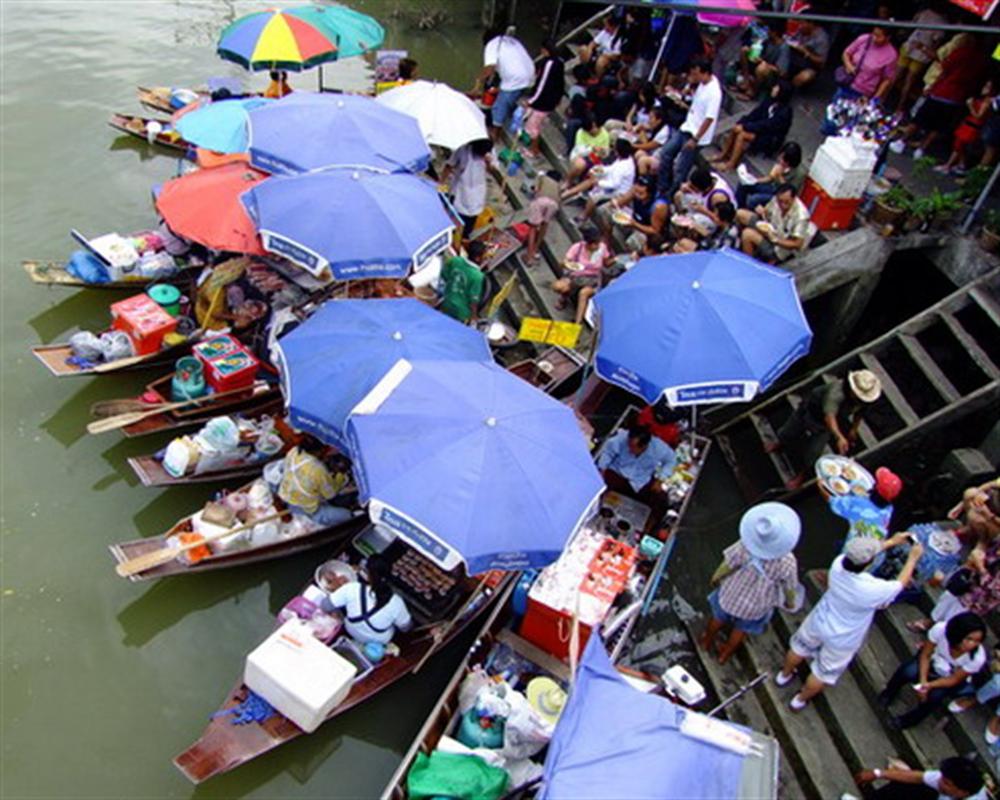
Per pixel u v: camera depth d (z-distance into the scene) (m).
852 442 9.48
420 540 6.83
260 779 7.44
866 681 7.82
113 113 15.02
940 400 10.20
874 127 11.55
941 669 7.07
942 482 9.59
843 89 13.12
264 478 8.97
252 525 8.40
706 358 8.22
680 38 13.97
